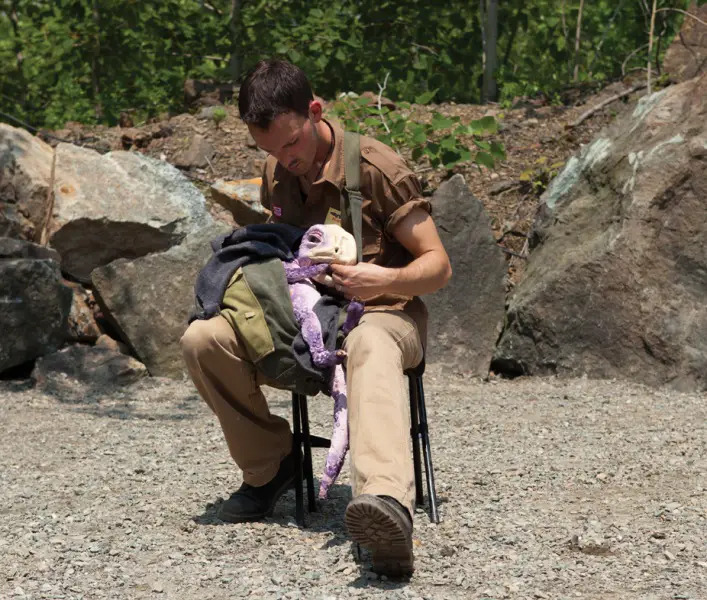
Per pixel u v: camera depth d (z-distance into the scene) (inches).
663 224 267.4
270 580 123.1
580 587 120.0
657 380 259.1
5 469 186.4
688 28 368.8
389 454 119.5
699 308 262.4
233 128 368.2
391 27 495.2
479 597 116.4
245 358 137.2
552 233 291.1
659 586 119.6
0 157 291.6
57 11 507.8
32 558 134.0
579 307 268.8
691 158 268.2
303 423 148.6
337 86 483.5
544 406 236.2
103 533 144.9
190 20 489.7
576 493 163.3
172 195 301.9
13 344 264.7
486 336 281.3
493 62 499.2
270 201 148.3
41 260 268.5
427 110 378.0
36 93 534.9
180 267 280.5
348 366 128.1
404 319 135.1
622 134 293.7
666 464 180.4
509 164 343.0
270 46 479.5
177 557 133.0
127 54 511.2
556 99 385.1
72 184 294.8
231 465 185.9
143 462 189.9
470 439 204.1
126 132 369.7
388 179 135.6
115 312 276.2
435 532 141.7
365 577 123.1
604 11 544.1
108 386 263.4
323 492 127.7
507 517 149.3
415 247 136.2
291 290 135.3
